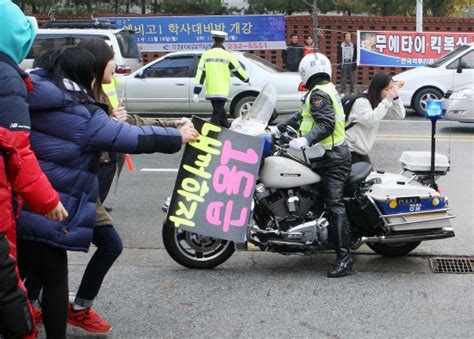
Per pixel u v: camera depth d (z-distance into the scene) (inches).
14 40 129.2
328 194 214.7
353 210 218.7
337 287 209.3
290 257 239.8
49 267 146.7
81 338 172.7
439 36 737.0
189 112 578.9
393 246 238.2
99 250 171.2
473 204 313.6
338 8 989.2
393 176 234.2
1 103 125.0
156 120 183.0
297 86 555.8
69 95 146.5
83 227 146.9
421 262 234.4
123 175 379.6
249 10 983.0
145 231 275.3
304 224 215.6
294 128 227.9
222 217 199.9
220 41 481.4
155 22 826.2
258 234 214.7
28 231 141.9
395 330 178.5
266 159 213.6
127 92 575.8
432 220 221.1
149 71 577.3
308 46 746.2
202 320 185.5
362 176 220.2
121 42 597.9
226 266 230.4
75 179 146.0
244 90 557.3
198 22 824.3
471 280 216.5
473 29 872.3
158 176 378.0
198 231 198.8
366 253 243.3
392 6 1002.1
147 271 225.5
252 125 212.5
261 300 199.3
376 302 197.5
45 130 145.0
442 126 550.6
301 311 191.2
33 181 126.2
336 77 855.1
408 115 626.2
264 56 847.7
